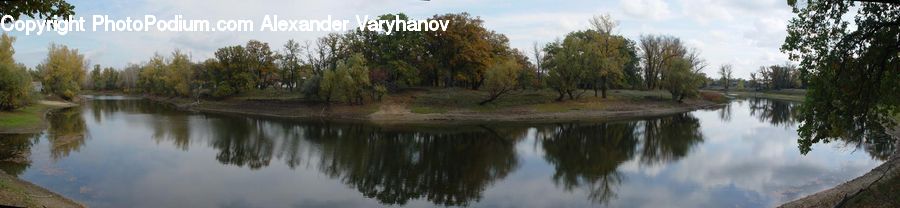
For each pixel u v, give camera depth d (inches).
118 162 1062.4
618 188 885.2
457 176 991.0
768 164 1072.8
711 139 1546.5
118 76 5703.7
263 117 2326.5
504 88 2359.7
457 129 1859.0
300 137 1590.8
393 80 2726.4
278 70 3184.1
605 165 1109.1
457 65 2741.1
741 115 2509.8
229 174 979.9
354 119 2215.8
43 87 3056.1
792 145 1376.7
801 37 546.3
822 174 953.5
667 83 2920.8
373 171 1034.7
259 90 3083.2
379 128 1883.6
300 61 3166.8
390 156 1230.9
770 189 852.0
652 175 988.6
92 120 1998.0
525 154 1274.6
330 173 1009.5
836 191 769.6
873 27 506.9
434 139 1569.9
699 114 2556.6
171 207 739.4
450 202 791.7
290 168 1056.8
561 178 970.7
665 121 2164.1
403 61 2674.7
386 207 761.6
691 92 2861.7
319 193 840.3
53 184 840.3
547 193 852.6
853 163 1051.3
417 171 1040.8
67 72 3122.5
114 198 776.3
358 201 791.7
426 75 2908.5
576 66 2432.3
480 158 1210.0
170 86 3695.9
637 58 3567.9
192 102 3100.4
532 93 2672.2
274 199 796.6
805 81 563.2
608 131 1795.0
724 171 1009.5
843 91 531.5
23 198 627.8
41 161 1036.5
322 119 2236.7
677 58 3034.0
